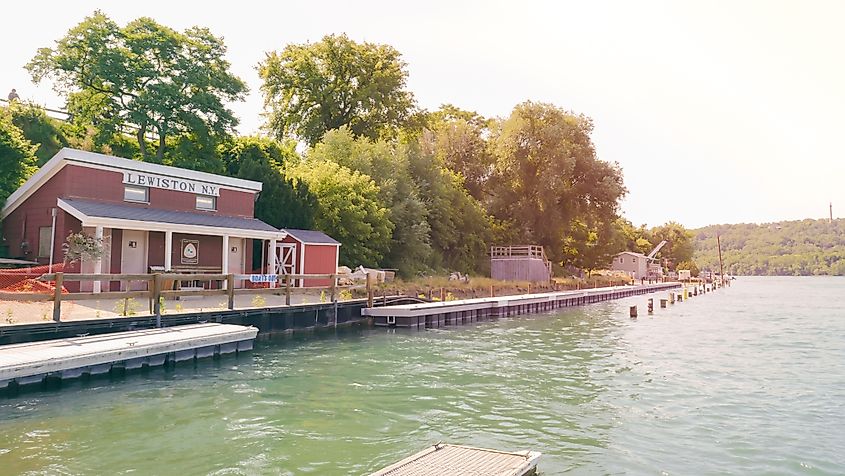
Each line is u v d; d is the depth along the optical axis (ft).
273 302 74.08
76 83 118.32
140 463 27.45
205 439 31.22
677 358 62.28
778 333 88.12
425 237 138.31
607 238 223.10
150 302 55.31
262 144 139.03
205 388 42.42
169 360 48.75
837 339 80.59
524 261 175.63
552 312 125.90
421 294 103.81
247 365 51.55
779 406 41.19
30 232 75.61
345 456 29.25
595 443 32.32
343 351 61.16
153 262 77.97
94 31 116.16
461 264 171.22
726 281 357.82
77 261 67.62
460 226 174.29
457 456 26.89
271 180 102.94
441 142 207.21
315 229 107.96
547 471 27.84
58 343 44.91
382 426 34.53
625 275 294.87
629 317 115.03
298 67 168.14
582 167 206.49
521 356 61.52
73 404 36.83
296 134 175.01
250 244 91.40
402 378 48.29
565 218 209.67
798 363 59.57
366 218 118.83
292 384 44.88
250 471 26.94
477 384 46.73
